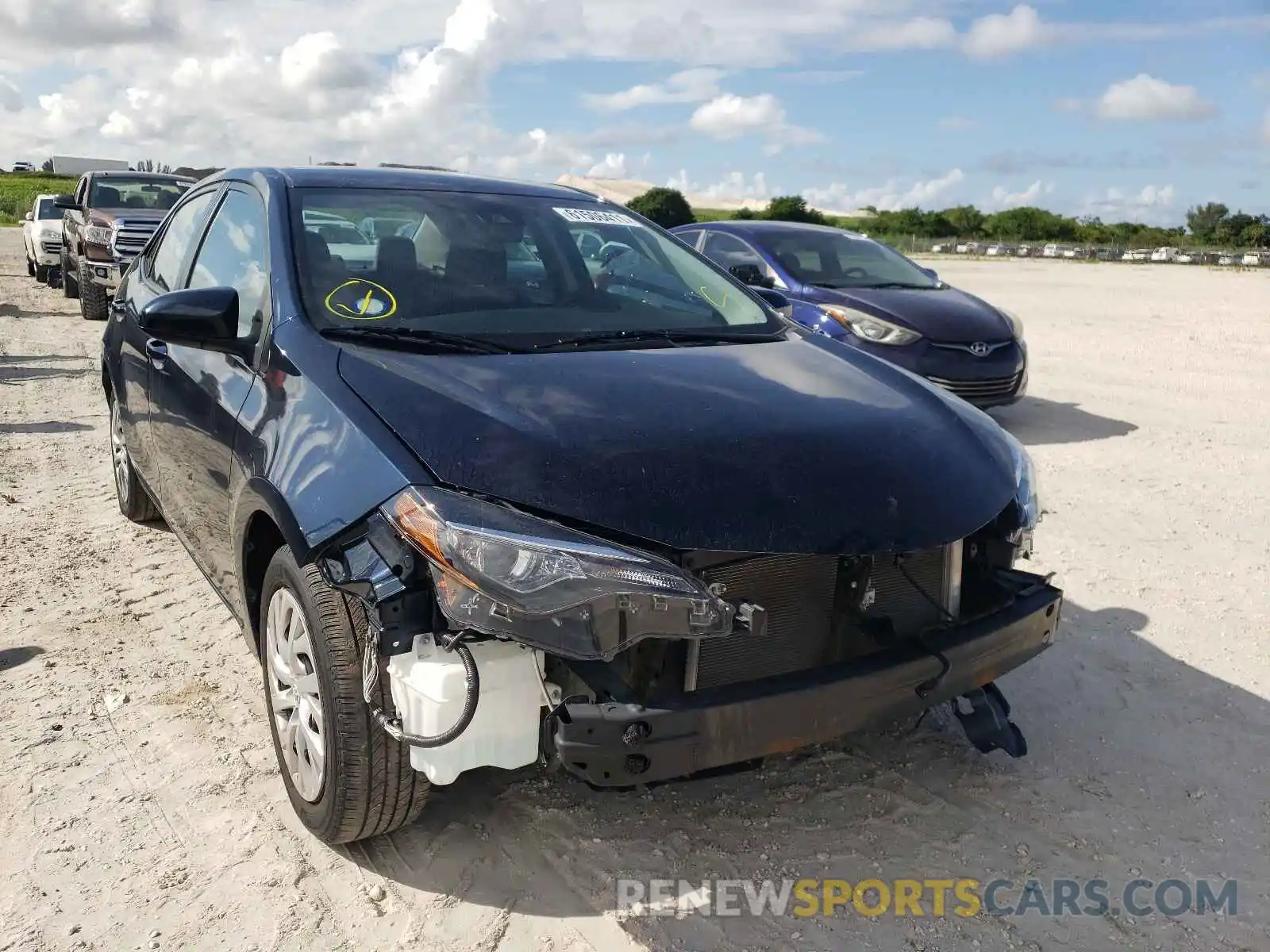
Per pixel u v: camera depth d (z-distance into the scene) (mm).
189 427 3373
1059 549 5156
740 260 8500
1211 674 3818
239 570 2900
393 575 2189
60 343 11531
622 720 2170
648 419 2496
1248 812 2955
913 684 2473
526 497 2195
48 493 5820
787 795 2988
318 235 3182
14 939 2342
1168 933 2459
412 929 2400
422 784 2486
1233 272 33781
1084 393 9742
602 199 4109
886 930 2449
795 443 2525
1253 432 7969
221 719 3332
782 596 2543
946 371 7426
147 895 2500
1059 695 3641
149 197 14156
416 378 2574
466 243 3363
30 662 3697
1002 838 2814
